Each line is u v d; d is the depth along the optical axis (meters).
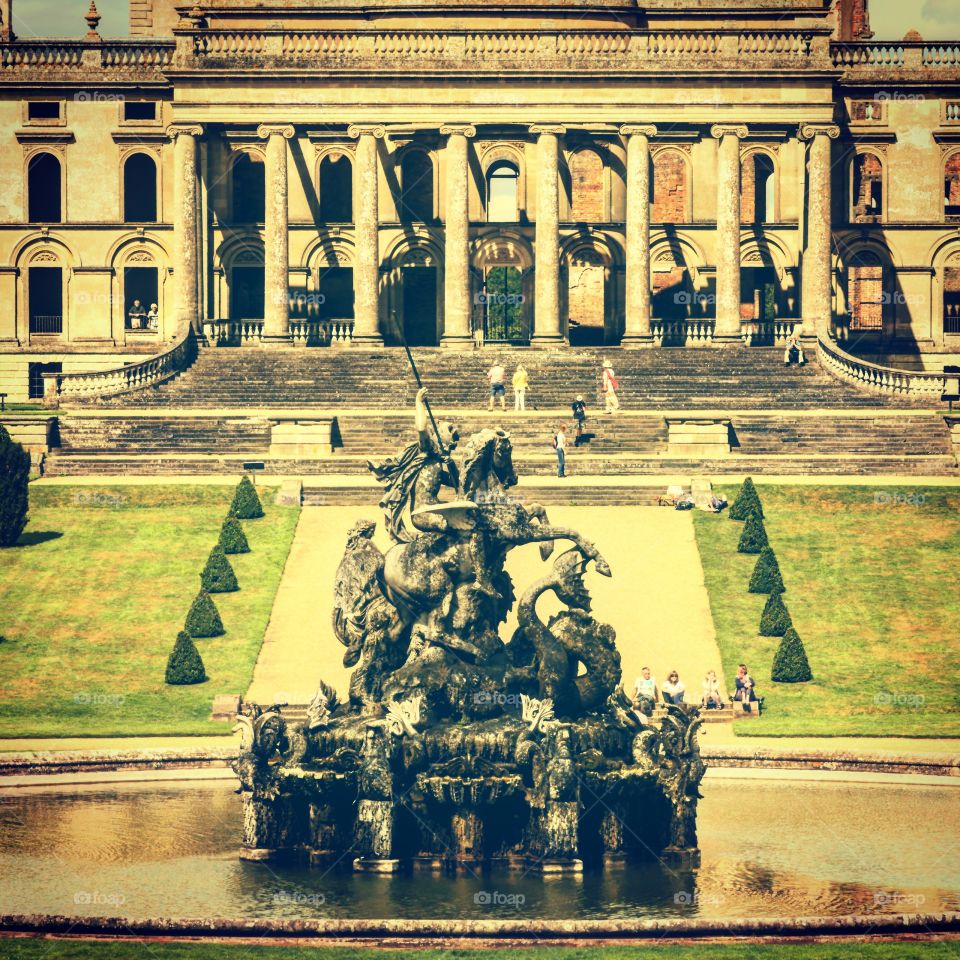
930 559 161.75
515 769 92.75
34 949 77.00
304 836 94.56
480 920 79.56
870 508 174.25
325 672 139.88
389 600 99.31
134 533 169.25
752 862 91.56
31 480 186.12
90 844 95.19
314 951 77.06
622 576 157.12
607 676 97.25
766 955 76.38
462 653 97.19
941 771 117.25
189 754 119.31
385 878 90.38
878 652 144.75
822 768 119.56
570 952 77.06
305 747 94.88
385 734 93.06
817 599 154.25
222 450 198.38
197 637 147.00
